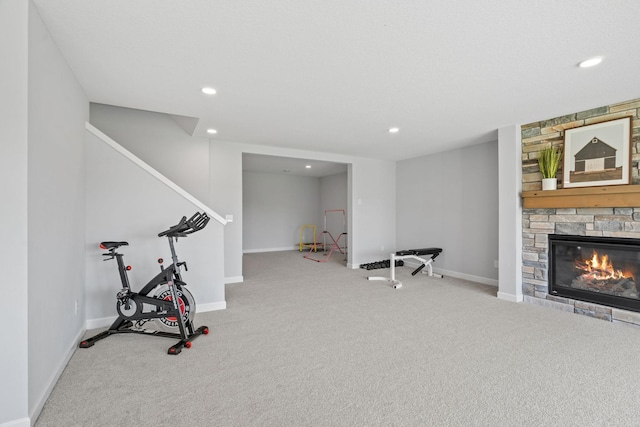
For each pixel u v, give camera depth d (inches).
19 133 63.2
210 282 141.4
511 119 146.1
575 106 128.3
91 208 118.7
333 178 369.7
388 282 196.5
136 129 172.2
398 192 263.7
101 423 65.6
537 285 149.6
